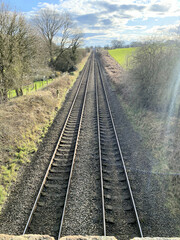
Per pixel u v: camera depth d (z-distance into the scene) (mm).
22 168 8102
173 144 9312
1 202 6199
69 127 12180
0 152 8703
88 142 10203
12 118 11484
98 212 5812
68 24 36062
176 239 3738
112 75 29141
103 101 17922
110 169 7961
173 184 6992
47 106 15477
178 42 13539
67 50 38969
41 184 6980
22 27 14727
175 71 13414
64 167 8039
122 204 6168
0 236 3785
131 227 5375
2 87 13898
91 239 3709
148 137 10484
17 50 14344
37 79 27844
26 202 6219
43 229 5266
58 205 6039
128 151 9375
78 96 19750
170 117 11953
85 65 52156
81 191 6660
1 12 13672
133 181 7227
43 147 9773
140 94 15508
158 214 5805
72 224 5410
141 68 14875
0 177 7258
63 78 25906
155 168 7957
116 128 12031
